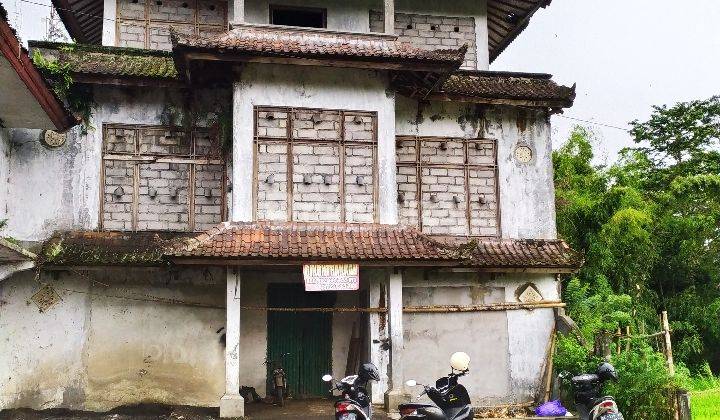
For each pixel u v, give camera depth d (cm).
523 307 1356
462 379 1312
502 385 1325
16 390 1158
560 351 1316
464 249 1141
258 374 1372
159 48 1461
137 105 1295
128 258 1157
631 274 1919
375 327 1204
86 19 1602
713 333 2289
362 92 1260
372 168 1239
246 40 1177
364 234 1189
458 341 1323
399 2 1556
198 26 1486
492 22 1709
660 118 3152
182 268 1205
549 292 1377
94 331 1203
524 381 1336
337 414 845
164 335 1225
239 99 1208
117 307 1218
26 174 1228
